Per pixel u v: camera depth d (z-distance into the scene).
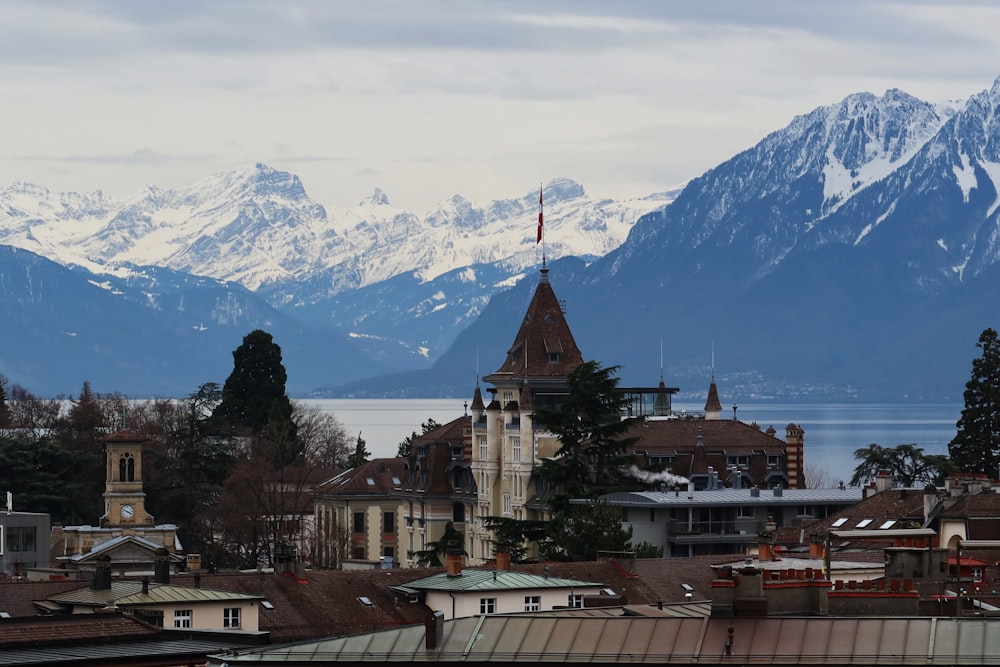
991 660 133.00
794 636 138.50
